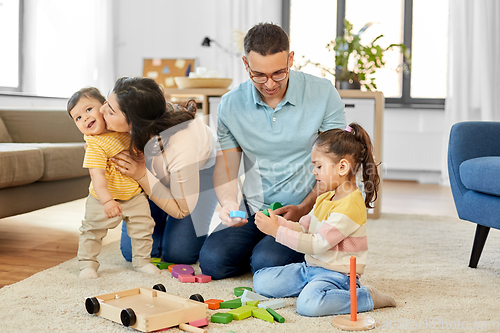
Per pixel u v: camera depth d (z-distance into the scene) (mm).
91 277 1565
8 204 2029
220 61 4609
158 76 4664
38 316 1218
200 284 1530
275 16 4711
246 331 1137
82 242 1625
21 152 2033
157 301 1267
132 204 1648
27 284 1483
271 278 1405
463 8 4191
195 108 1624
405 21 4582
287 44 1409
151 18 4734
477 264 1766
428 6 4578
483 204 1688
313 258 1361
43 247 2043
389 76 4676
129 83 1448
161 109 1452
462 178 1798
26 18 3770
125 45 4793
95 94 1582
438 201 3488
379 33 4676
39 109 2824
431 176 4578
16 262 1807
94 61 4316
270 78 1414
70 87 4066
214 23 4605
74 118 1555
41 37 3840
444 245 2115
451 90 4309
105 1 4426
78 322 1185
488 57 4172
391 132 4582
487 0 4145
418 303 1342
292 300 1384
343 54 3160
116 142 1567
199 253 1752
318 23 4762
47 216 2740
